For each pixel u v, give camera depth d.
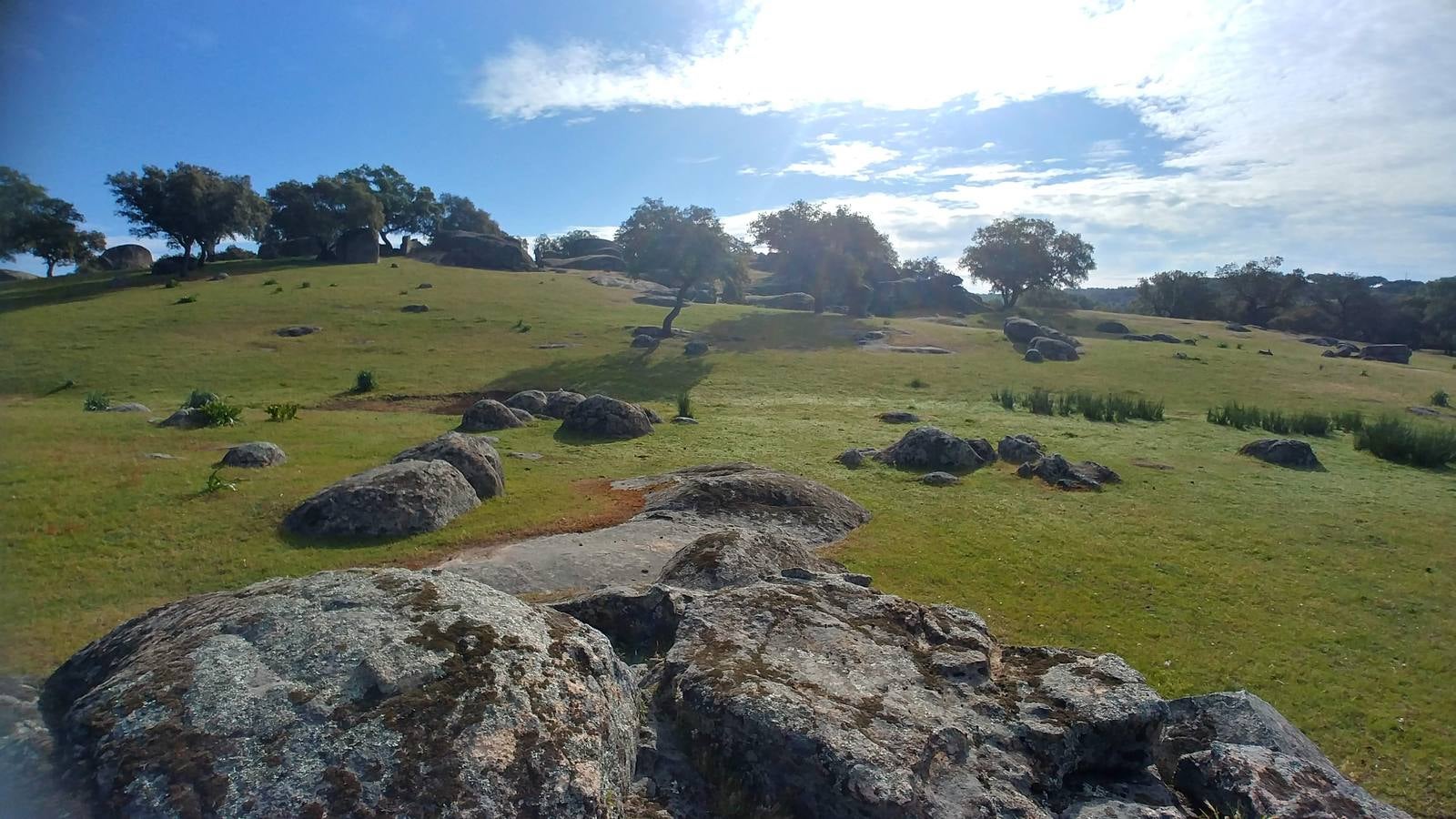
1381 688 11.57
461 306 65.31
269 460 20.44
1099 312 106.38
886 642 7.73
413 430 28.73
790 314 73.19
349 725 5.10
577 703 5.78
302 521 15.64
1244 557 17.31
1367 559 17.45
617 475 22.84
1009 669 7.81
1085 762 6.78
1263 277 113.81
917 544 17.19
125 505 16.47
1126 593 14.91
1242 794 6.50
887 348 59.03
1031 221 99.31
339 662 5.63
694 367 49.41
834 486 22.45
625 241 58.56
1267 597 14.98
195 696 5.35
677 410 37.03
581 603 8.97
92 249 94.12
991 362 54.97
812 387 45.78
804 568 12.02
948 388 46.56
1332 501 22.64
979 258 100.69
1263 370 54.66
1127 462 27.36
